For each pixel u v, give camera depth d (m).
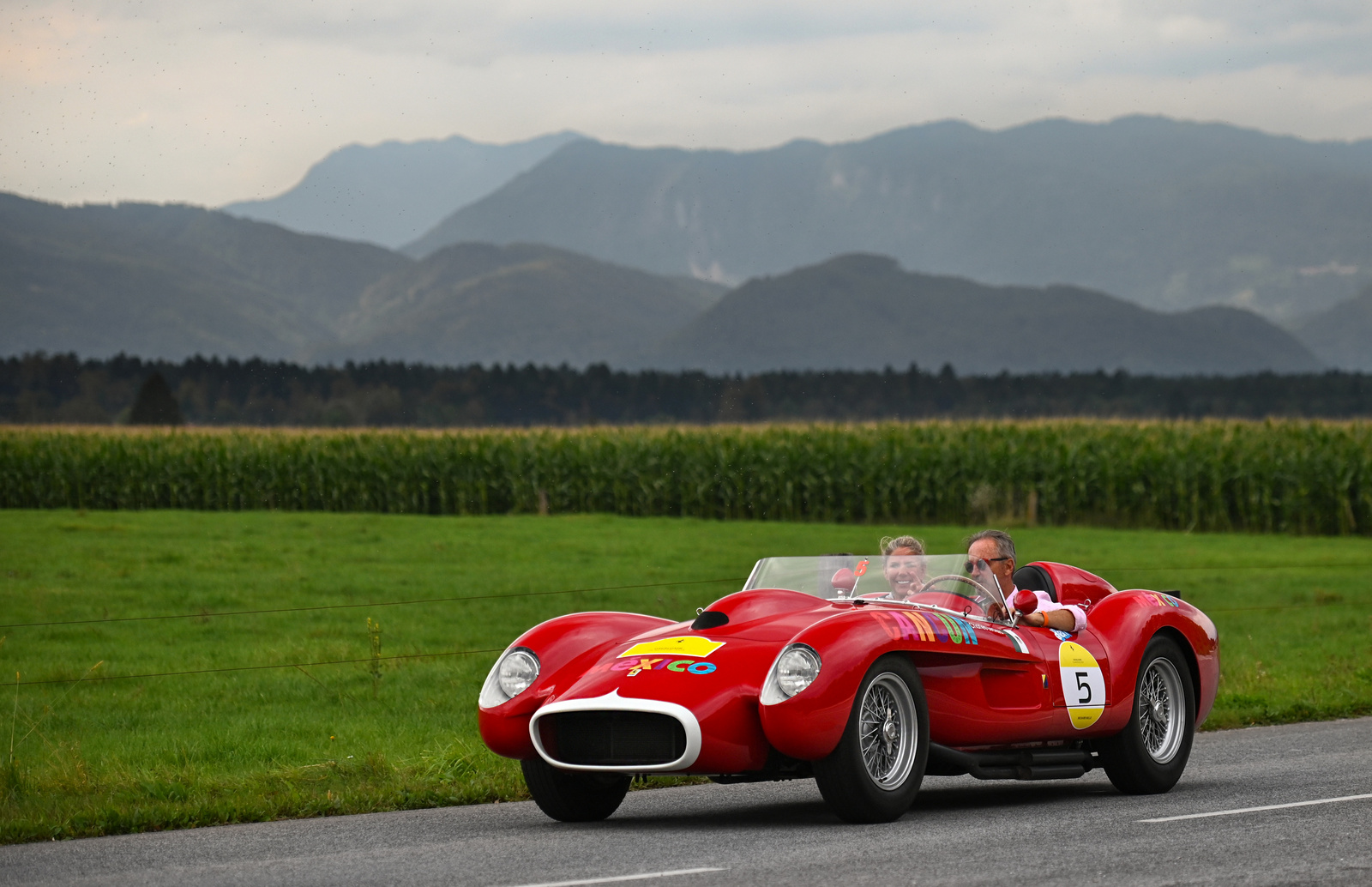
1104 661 13.57
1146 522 67.19
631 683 11.42
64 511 71.88
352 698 21.58
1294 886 8.91
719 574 41.25
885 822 11.66
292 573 41.22
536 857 10.35
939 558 13.50
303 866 10.21
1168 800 13.12
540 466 75.06
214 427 84.31
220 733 18.31
